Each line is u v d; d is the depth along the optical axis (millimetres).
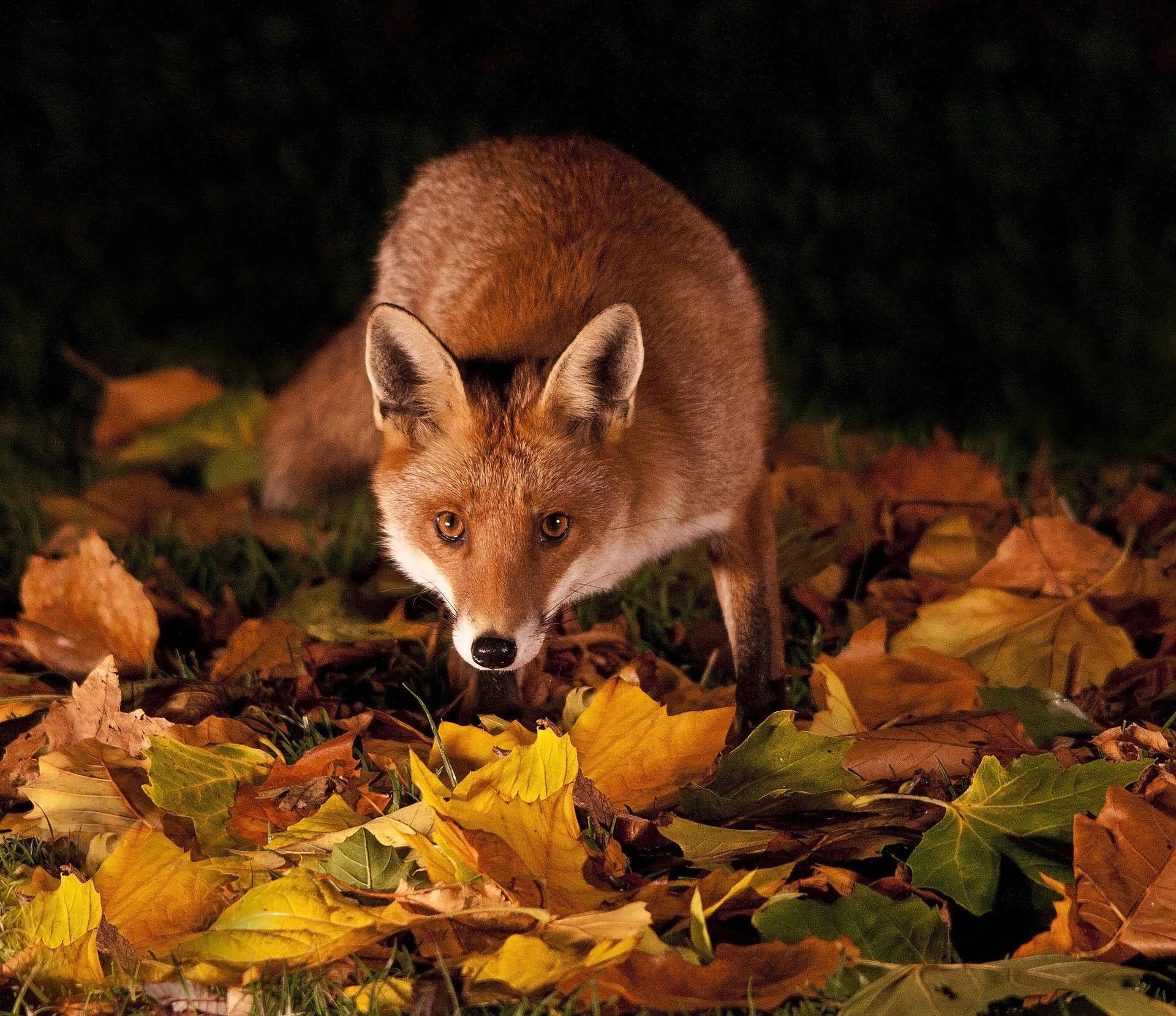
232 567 11609
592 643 9367
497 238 9961
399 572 10492
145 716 7613
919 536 10977
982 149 19047
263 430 13852
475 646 7855
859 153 19406
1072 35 20078
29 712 8148
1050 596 9367
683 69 21000
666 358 9078
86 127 20969
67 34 21438
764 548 9406
